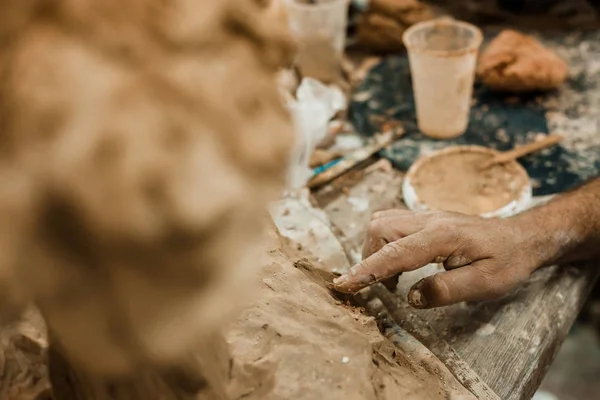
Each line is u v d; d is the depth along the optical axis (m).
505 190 0.83
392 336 0.67
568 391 1.11
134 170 0.30
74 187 0.30
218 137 0.33
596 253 0.76
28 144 0.31
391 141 0.93
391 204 0.85
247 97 0.35
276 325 0.60
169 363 0.41
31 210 0.31
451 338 0.70
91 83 0.30
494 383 0.67
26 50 0.31
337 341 0.60
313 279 0.67
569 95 0.98
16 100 0.31
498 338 0.70
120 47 0.31
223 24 0.34
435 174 0.86
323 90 0.93
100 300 0.34
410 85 1.02
